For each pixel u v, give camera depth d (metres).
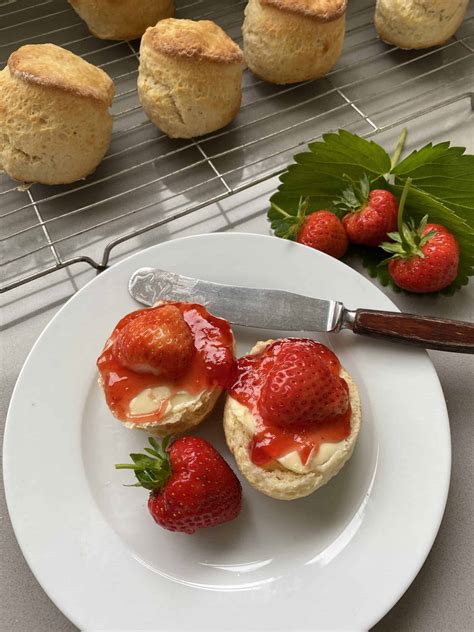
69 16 0.38
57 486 0.22
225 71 0.30
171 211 0.31
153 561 0.21
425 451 0.22
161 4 0.34
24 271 0.29
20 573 0.23
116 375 0.23
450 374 0.26
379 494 0.22
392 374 0.24
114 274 0.26
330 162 0.28
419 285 0.26
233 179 0.32
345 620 0.20
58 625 0.22
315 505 0.22
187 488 0.20
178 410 0.22
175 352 0.22
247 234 0.27
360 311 0.24
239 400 0.22
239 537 0.22
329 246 0.27
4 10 0.38
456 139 0.33
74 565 0.21
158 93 0.30
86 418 0.24
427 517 0.21
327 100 0.34
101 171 0.32
